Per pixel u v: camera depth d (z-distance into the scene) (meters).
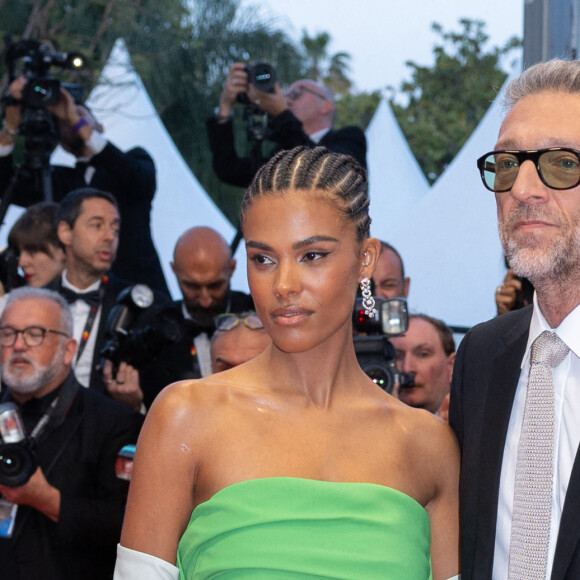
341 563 1.57
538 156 1.72
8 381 3.18
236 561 1.57
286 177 1.60
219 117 4.86
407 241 7.97
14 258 4.50
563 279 1.74
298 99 5.06
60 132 5.26
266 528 1.58
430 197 8.09
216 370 3.20
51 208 4.56
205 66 16.59
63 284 4.22
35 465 2.91
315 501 1.59
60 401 3.19
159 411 1.65
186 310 4.04
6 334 3.21
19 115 5.05
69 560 2.99
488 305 7.45
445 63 21.88
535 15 3.82
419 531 1.67
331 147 4.65
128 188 5.24
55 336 3.21
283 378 1.70
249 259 1.63
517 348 1.92
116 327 3.71
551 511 1.74
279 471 1.62
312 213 1.58
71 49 13.74
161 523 1.60
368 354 2.80
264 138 4.75
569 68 1.78
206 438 1.63
